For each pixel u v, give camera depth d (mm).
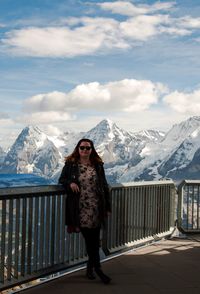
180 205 9336
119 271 6426
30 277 5496
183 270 6527
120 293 5410
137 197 7934
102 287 5633
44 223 5754
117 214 7363
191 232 9383
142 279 6023
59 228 6027
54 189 5828
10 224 5164
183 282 5914
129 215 7719
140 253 7617
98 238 5895
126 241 7660
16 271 5293
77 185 5672
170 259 7203
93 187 5738
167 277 6148
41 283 5766
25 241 5430
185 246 8273
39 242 5676
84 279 5965
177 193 9328
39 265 5691
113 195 7230
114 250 7262
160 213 8711
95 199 5738
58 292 5402
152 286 5711
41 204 5684
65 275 6145
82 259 6500
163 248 8055
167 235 8891
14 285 5230
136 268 6605
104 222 5824
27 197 5418
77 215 5660
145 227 8219
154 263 6926
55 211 5945
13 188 5160
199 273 6371
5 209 5094
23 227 5383
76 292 5414
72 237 6301
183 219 9367
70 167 5750
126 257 7301
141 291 5492
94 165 5816
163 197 8805
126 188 7590
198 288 5656
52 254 5895
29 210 5473
